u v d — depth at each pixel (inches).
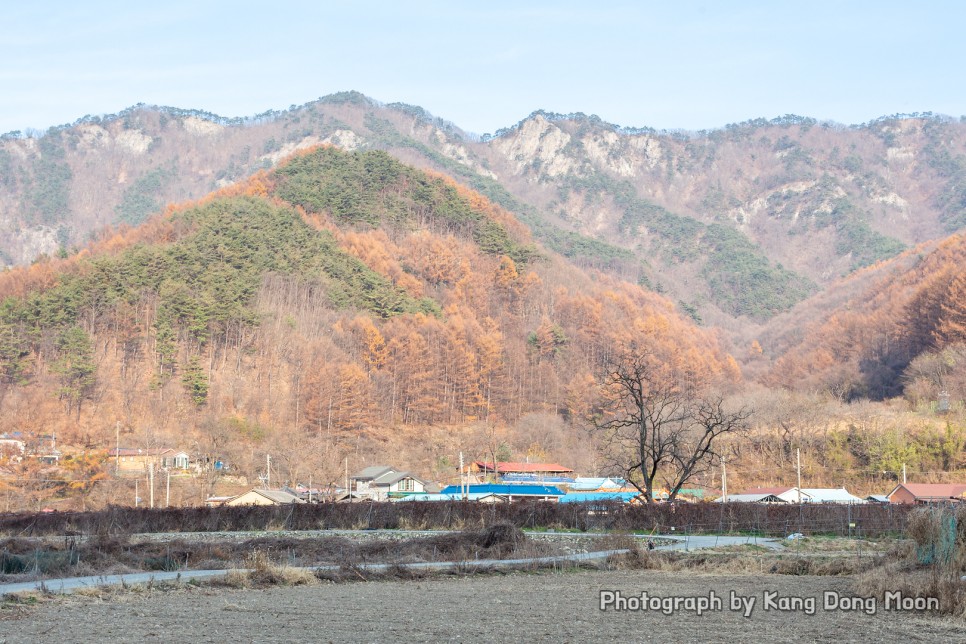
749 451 4694.9
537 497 3582.7
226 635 810.2
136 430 5098.4
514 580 1278.3
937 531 1165.1
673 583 1243.8
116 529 2134.6
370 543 1617.9
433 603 1027.3
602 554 1588.3
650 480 2746.1
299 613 941.8
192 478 4325.8
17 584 1094.4
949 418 4778.5
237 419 5393.7
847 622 900.6
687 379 7500.0
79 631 821.2
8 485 3661.4
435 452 5531.5
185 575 1203.9
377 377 6525.6
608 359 7613.2
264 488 4126.5
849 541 1900.8
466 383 6628.9
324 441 5191.9
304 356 6461.6
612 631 847.7
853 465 4456.2
